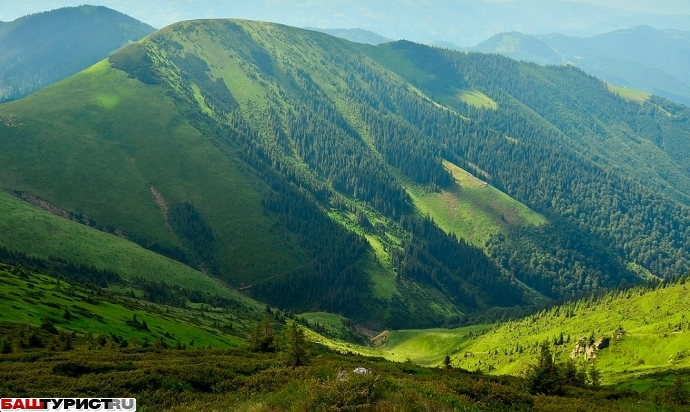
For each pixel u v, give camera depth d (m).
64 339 70.62
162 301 184.00
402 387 24.83
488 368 194.12
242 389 36.28
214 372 41.34
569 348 182.62
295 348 55.19
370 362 84.25
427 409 22.28
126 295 172.62
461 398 31.36
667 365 129.88
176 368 41.09
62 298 111.88
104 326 96.06
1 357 52.47
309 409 22.11
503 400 35.69
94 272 191.38
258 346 80.06
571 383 72.00
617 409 40.72
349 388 23.58
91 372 42.91
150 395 34.22
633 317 199.75
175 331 117.50
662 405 51.62
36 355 54.69
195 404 31.73
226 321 178.38
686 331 152.50
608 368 150.50
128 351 67.19
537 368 60.12
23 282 117.19
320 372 29.12
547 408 35.31
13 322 78.50
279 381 37.53
